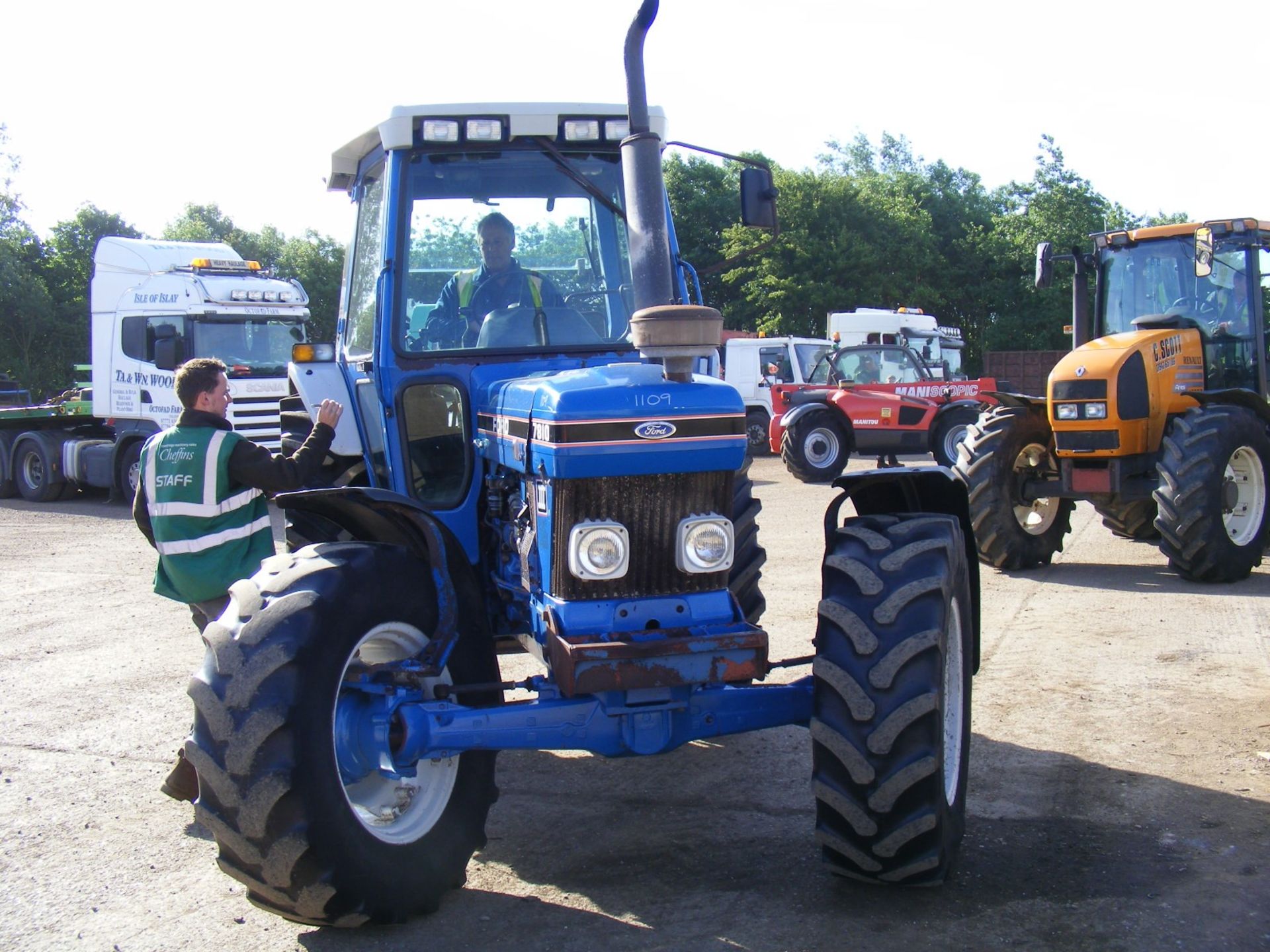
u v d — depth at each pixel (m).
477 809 3.74
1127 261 9.59
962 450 8.82
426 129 4.46
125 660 7.15
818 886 3.67
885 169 66.06
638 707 3.50
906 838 3.27
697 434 3.55
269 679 3.18
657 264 3.92
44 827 4.50
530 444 3.70
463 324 4.57
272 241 60.34
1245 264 8.99
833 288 38.84
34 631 8.02
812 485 15.81
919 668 3.27
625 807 4.48
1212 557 7.94
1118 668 5.97
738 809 4.39
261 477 4.46
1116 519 9.92
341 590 3.39
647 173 3.94
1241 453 8.23
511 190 4.68
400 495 3.69
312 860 3.20
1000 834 4.00
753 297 41.03
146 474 4.58
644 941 3.36
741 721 3.62
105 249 16.17
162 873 4.07
